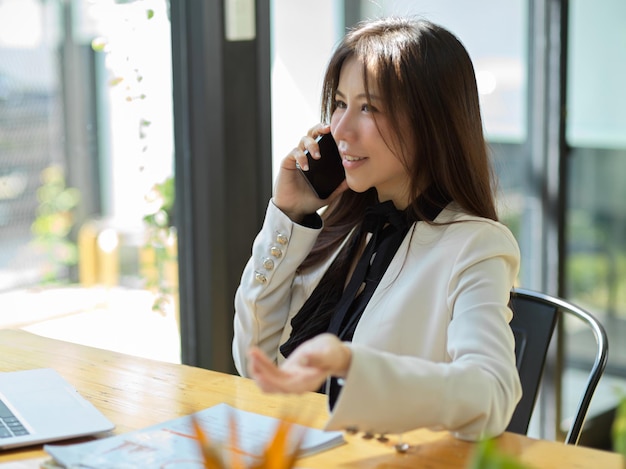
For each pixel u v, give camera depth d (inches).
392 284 54.1
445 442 42.4
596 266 123.0
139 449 39.8
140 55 83.4
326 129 60.5
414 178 55.0
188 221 83.4
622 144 123.6
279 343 62.4
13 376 50.7
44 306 89.3
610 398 126.2
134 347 88.6
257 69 83.0
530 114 116.0
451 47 54.1
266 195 85.4
